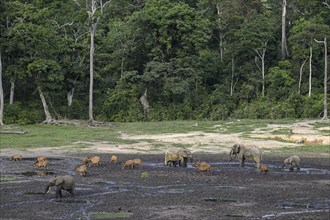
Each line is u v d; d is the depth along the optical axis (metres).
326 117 58.16
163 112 65.31
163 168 28.42
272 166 29.83
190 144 41.78
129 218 15.70
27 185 21.98
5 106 58.19
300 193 20.36
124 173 26.19
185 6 67.81
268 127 51.94
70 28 68.06
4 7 56.69
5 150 37.28
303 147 39.78
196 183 23.00
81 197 19.28
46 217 15.84
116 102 64.75
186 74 65.88
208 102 67.62
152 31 67.38
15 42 55.94
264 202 18.44
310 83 67.50
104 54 65.62
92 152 36.62
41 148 38.69
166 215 16.12
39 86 57.34
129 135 48.09
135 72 64.88
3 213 16.39
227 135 47.34
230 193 20.27
